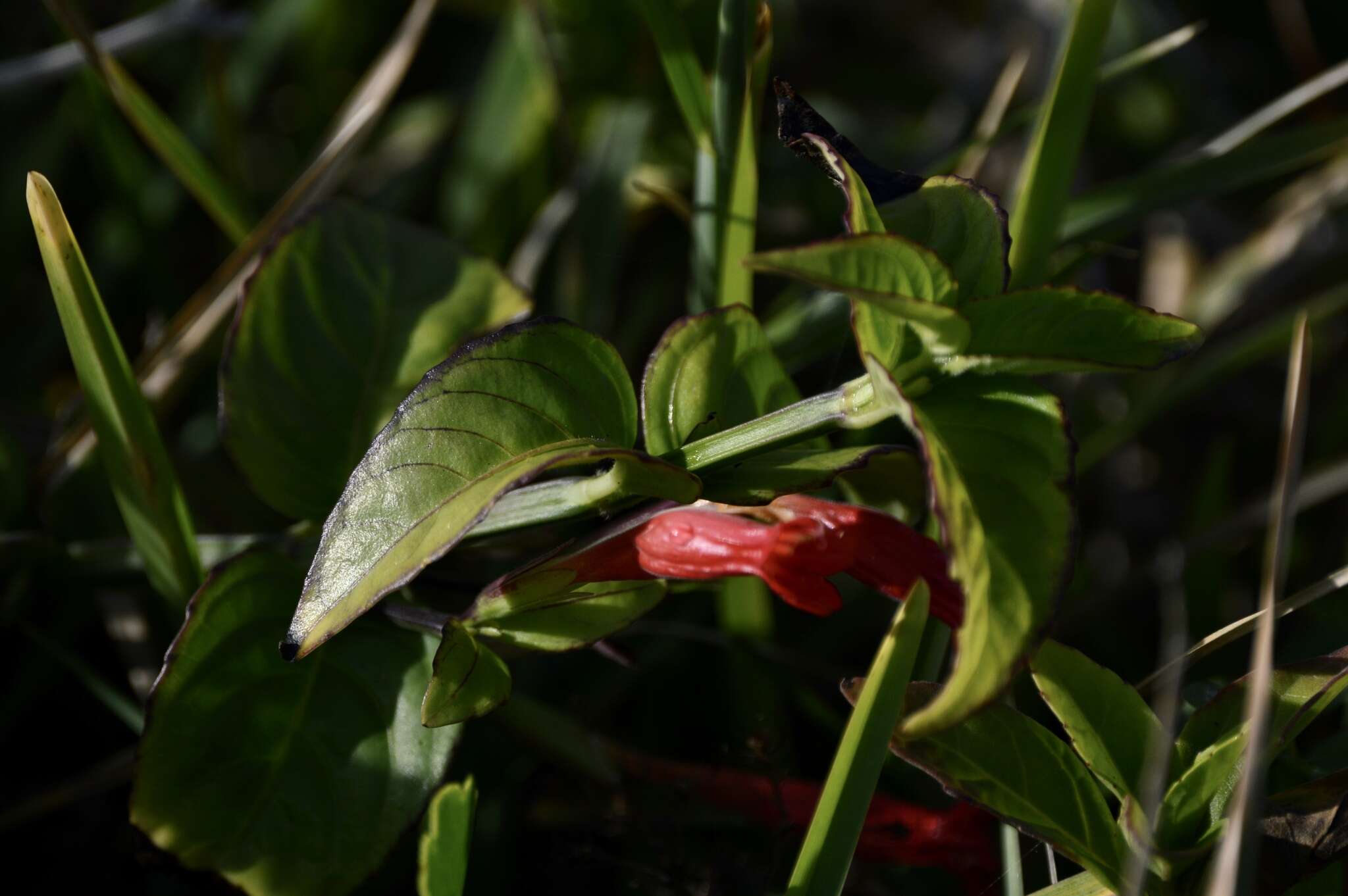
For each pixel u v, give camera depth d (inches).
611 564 16.4
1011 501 15.5
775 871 17.7
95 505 19.7
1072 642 21.2
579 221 23.4
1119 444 21.8
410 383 18.1
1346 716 18.4
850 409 15.9
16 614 18.8
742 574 16.1
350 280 18.3
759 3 18.6
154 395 20.1
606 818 18.3
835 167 15.7
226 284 20.0
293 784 16.8
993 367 15.8
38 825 19.4
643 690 19.9
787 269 15.3
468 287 18.5
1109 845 16.3
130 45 23.4
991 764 16.3
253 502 21.5
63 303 17.1
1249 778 15.7
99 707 20.1
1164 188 20.0
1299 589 22.5
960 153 21.2
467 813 16.6
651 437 16.4
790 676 19.5
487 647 16.5
